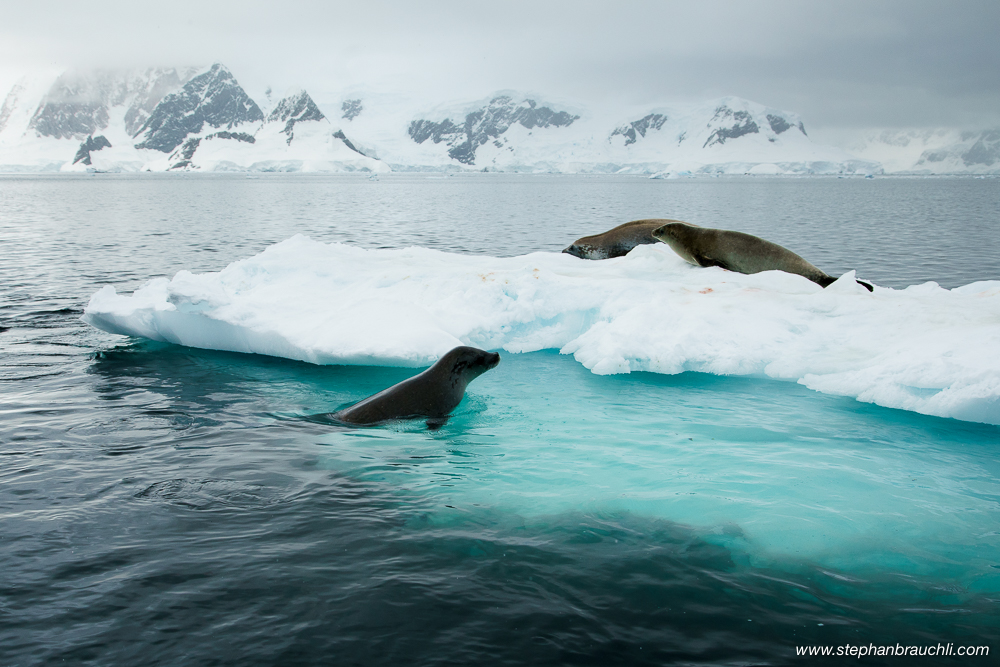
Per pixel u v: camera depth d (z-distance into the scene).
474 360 7.39
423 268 11.96
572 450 6.12
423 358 8.62
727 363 8.45
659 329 9.09
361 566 4.06
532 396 7.71
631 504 5.03
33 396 7.39
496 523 4.70
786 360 8.36
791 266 12.49
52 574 3.90
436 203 57.38
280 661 3.21
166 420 6.72
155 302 10.10
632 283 10.58
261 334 9.28
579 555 4.27
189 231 29.50
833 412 7.12
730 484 5.41
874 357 8.10
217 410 7.07
